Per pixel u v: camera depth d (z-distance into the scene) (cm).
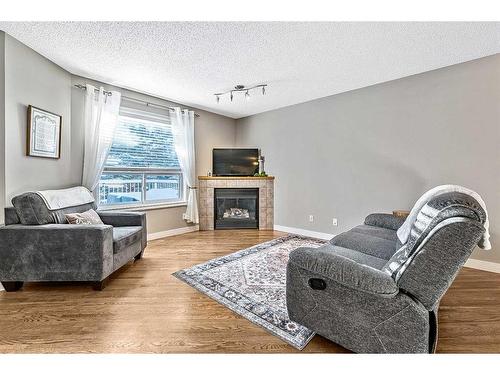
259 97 405
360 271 127
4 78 223
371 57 266
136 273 259
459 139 280
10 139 230
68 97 307
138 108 384
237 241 389
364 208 363
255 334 159
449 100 286
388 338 125
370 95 352
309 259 142
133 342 150
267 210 484
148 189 409
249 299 204
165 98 410
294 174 450
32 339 152
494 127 259
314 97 404
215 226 482
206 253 327
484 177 266
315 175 420
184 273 258
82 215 258
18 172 239
